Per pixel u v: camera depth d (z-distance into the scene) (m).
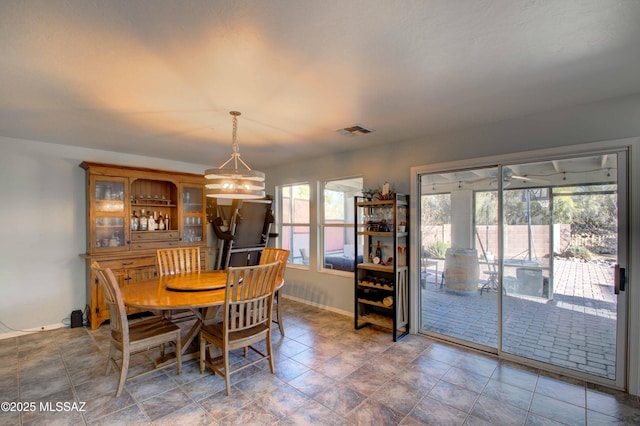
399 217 3.68
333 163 4.58
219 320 3.11
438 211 3.59
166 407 2.24
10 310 3.56
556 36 1.61
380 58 1.83
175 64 1.87
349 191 4.53
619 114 2.44
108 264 3.89
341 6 1.36
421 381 2.59
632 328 2.41
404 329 3.73
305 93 2.33
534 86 2.23
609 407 2.24
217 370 2.55
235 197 2.99
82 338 3.51
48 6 1.33
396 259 3.44
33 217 3.72
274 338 3.52
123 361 2.39
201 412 2.18
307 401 2.31
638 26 1.51
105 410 2.20
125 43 1.64
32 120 2.92
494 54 1.79
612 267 2.55
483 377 2.66
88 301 3.94
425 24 1.50
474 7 1.37
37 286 3.73
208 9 1.37
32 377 2.65
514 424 2.06
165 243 4.45
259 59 1.82
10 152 3.58
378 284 3.65
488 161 3.10
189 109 2.64
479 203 3.29
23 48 1.66
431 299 3.66
